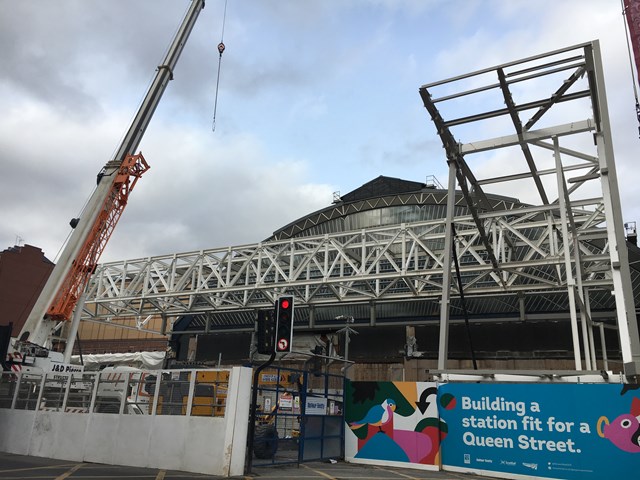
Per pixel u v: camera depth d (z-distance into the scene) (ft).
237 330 157.38
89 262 78.84
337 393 58.85
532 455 41.86
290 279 115.34
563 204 50.01
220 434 40.01
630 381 41.93
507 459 42.91
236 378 41.32
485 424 44.75
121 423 45.27
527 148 53.26
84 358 103.14
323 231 194.39
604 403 39.91
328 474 42.32
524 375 45.50
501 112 50.57
